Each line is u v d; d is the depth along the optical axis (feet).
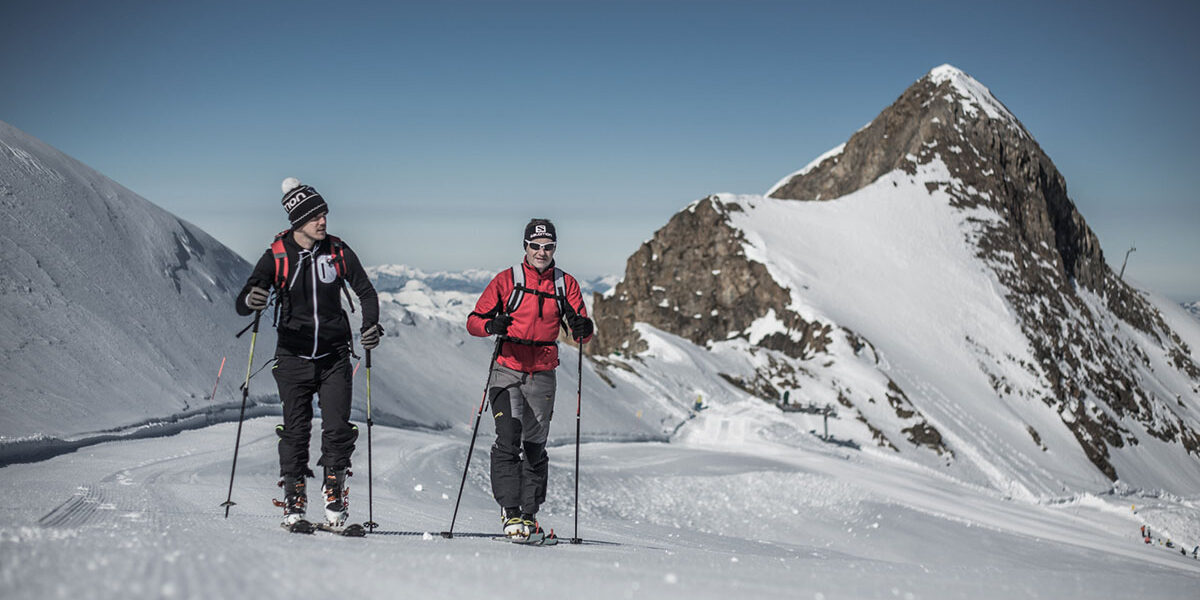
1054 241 323.98
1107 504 148.15
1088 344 285.43
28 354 54.70
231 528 14.32
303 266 15.60
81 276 69.21
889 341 233.35
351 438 15.72
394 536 17.02
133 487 26.91
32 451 38.04
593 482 84.58
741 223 272.10
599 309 276.21
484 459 72.28
